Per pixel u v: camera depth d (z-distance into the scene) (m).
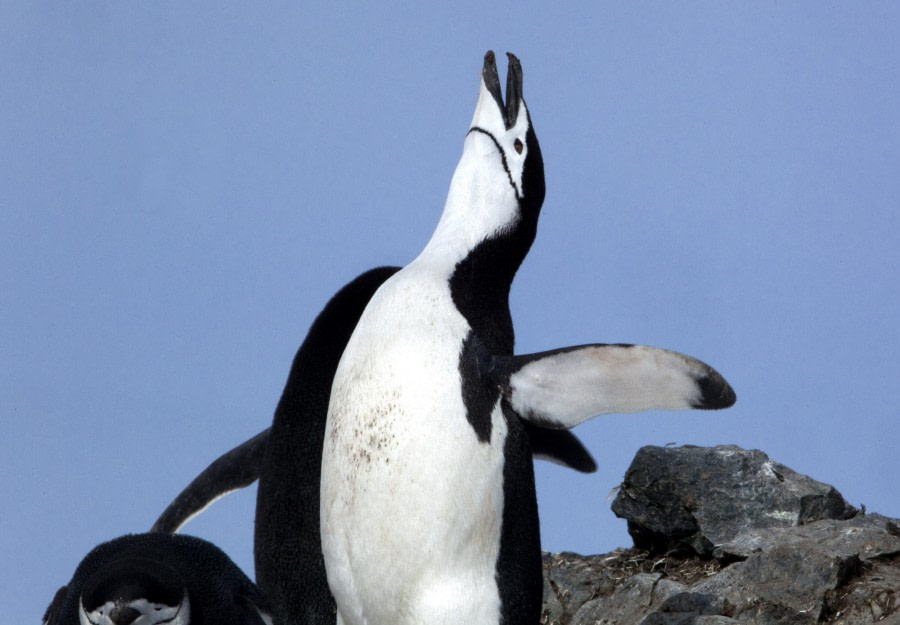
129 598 12.97
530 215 14.58
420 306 13.62
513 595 13.58
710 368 13.24
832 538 16.36
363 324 13.85
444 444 13.20
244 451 16.69
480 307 14.00
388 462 13.20
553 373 13.56
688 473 17.47
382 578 13.25
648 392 13.47
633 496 17.75
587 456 16.09
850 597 15.09
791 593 15.20
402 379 13.30
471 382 13.46
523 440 13.78
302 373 14.82
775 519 17.08
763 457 17.73
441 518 13.15
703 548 17.19
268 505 14.79
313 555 14.62
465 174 14.61
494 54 15.14
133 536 14.38
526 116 14.84
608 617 16.53
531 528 13.82
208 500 16.61
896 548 16.05
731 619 15.09
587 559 18.44
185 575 13.67
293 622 14.68
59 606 14.52
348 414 13.49
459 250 14.16
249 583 14.43
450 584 13.23
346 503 13.41
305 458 14.70
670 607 15.59
